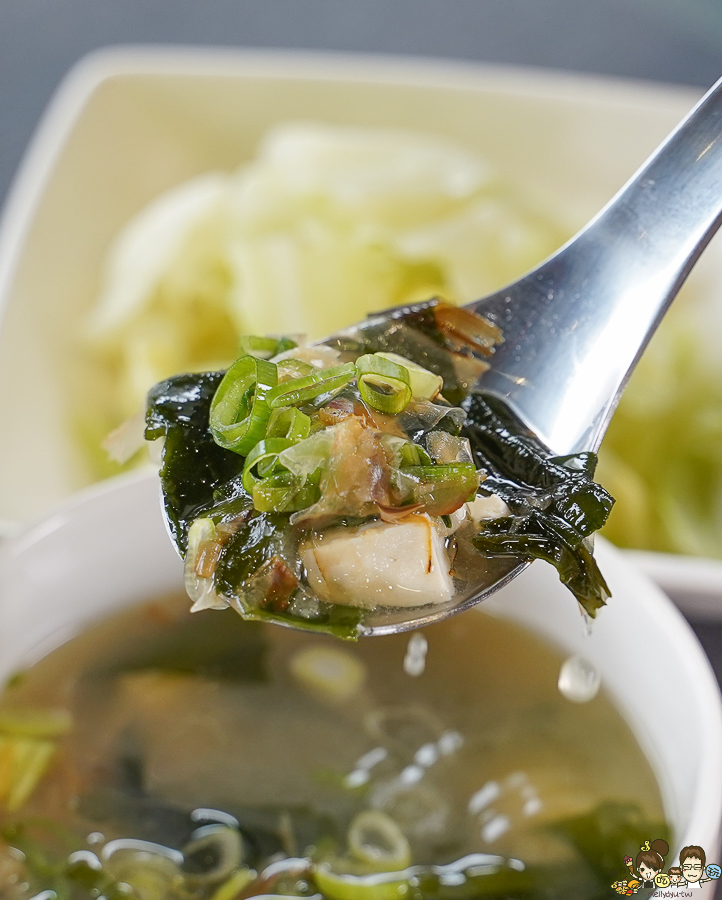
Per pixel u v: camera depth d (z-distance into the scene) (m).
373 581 0.24
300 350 0.26
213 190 0.41
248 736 0.28
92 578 0.28
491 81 0.43
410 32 0.51
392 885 0.26
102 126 0.42
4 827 0.26
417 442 0.25
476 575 0.25
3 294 0.36
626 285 0.26
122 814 0.27
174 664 0.28
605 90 0.42
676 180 0.26
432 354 0.26
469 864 0.26
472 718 0.28
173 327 0.39
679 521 0.36
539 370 0.26
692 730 0.25
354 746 0.28
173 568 0.29
